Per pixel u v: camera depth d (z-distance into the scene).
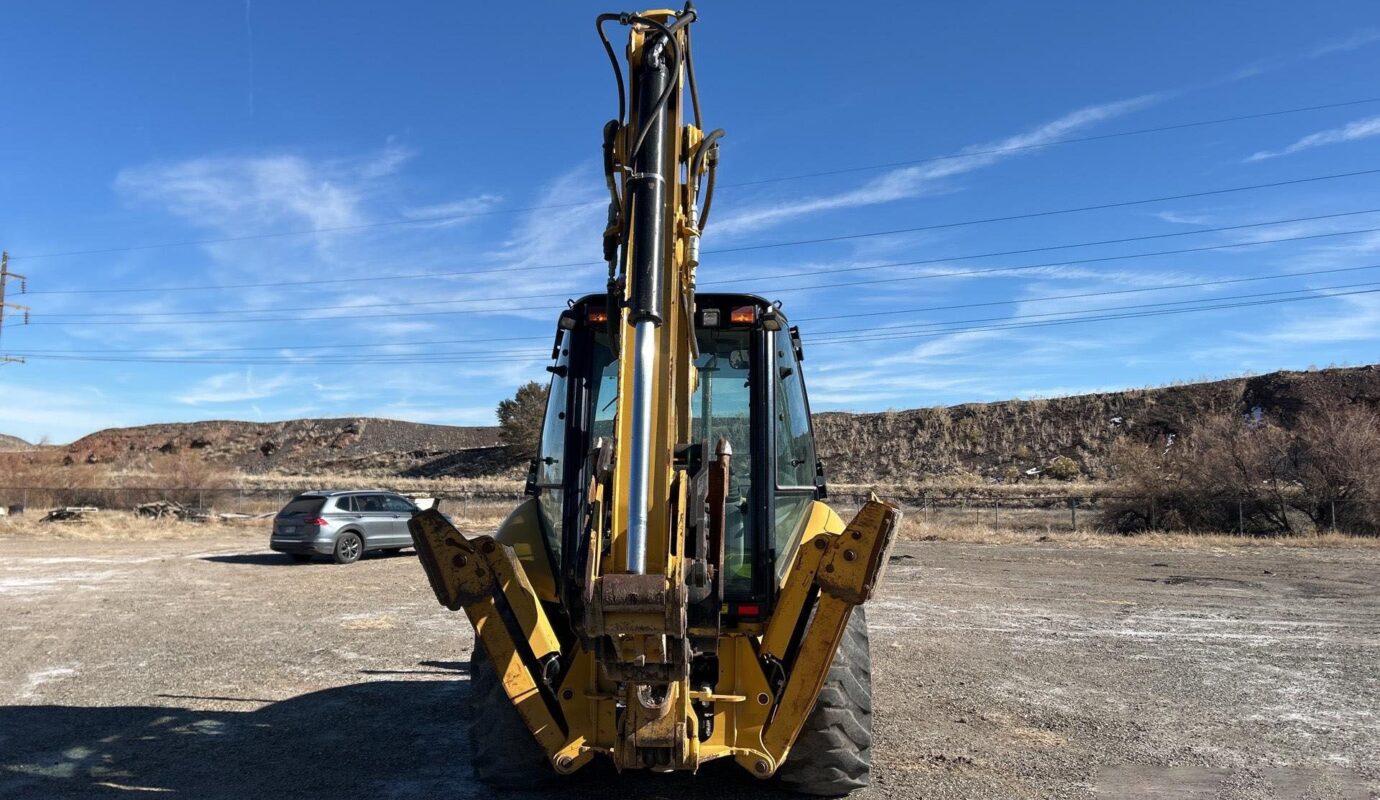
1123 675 7.78
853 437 54.25
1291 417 40.69
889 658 8.50
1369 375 40.62
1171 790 4.84
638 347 3.36
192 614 11.19
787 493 4.40
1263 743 5.75
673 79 3.53
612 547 3.29
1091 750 5.58
